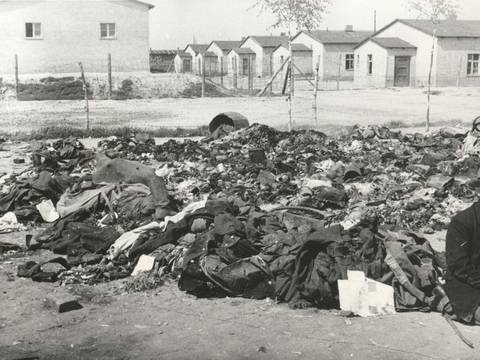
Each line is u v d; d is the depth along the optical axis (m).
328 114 30.22
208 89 43.44
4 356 5.29
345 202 10.88
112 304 6.53
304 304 6.30
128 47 45.62
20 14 42.41
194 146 16.98
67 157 15.48
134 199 9.90
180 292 6.86
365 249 6.48
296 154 15.74
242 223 7.48
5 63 42.53
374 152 16.06
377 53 52.97
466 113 30.69
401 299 6.21
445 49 50.88
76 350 5.43
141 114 30.45
